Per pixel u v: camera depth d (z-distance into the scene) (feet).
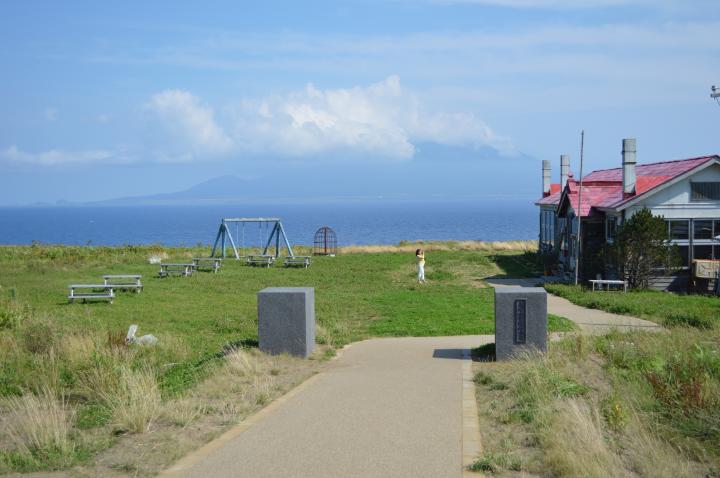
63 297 77.92
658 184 89.97
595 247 100.89
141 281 94.58
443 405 30.89
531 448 24.59
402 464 22.79
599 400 30.66
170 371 39.93
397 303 73.61
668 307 68.08
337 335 53.06
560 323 56.80
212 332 57.00
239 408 30.12
